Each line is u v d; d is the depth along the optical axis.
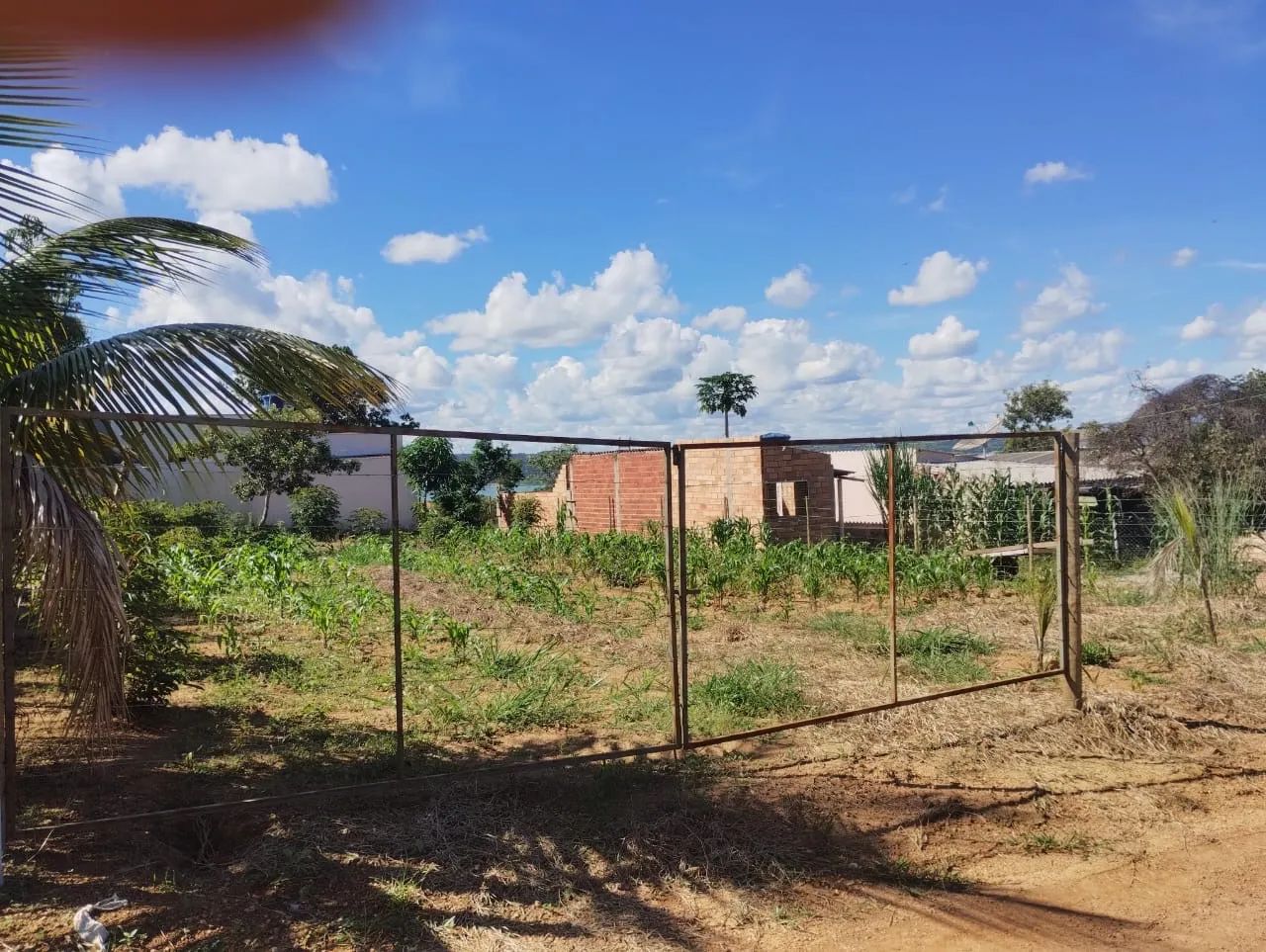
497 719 6.40
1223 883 4.06
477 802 4.69
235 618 10.73
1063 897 3.94
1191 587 10.42
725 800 4.78
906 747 5.67
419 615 10.20
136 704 6.18
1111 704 6.20
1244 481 12.52
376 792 4.84
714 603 11.90
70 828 3.90
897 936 3.62
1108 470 16.05
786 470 18.20
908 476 16.89
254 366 4.50
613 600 12.37
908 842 4.42
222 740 5.90
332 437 30.08
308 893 3.76
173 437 4.30
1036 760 5.52
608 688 7.37
